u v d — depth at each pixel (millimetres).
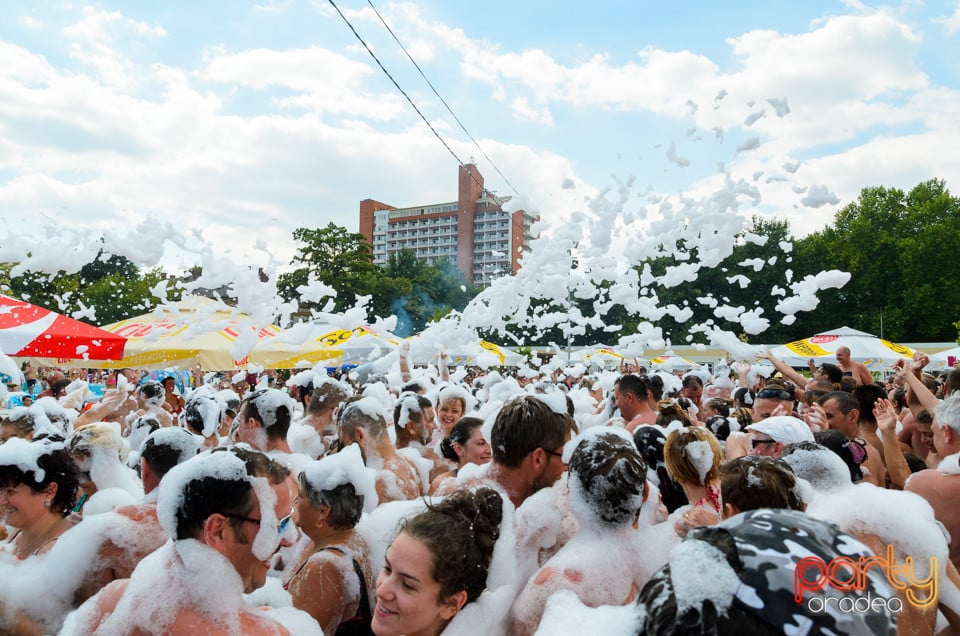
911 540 1964
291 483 2930
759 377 7359
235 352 4871
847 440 2998
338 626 2148
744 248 20625
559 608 1392
